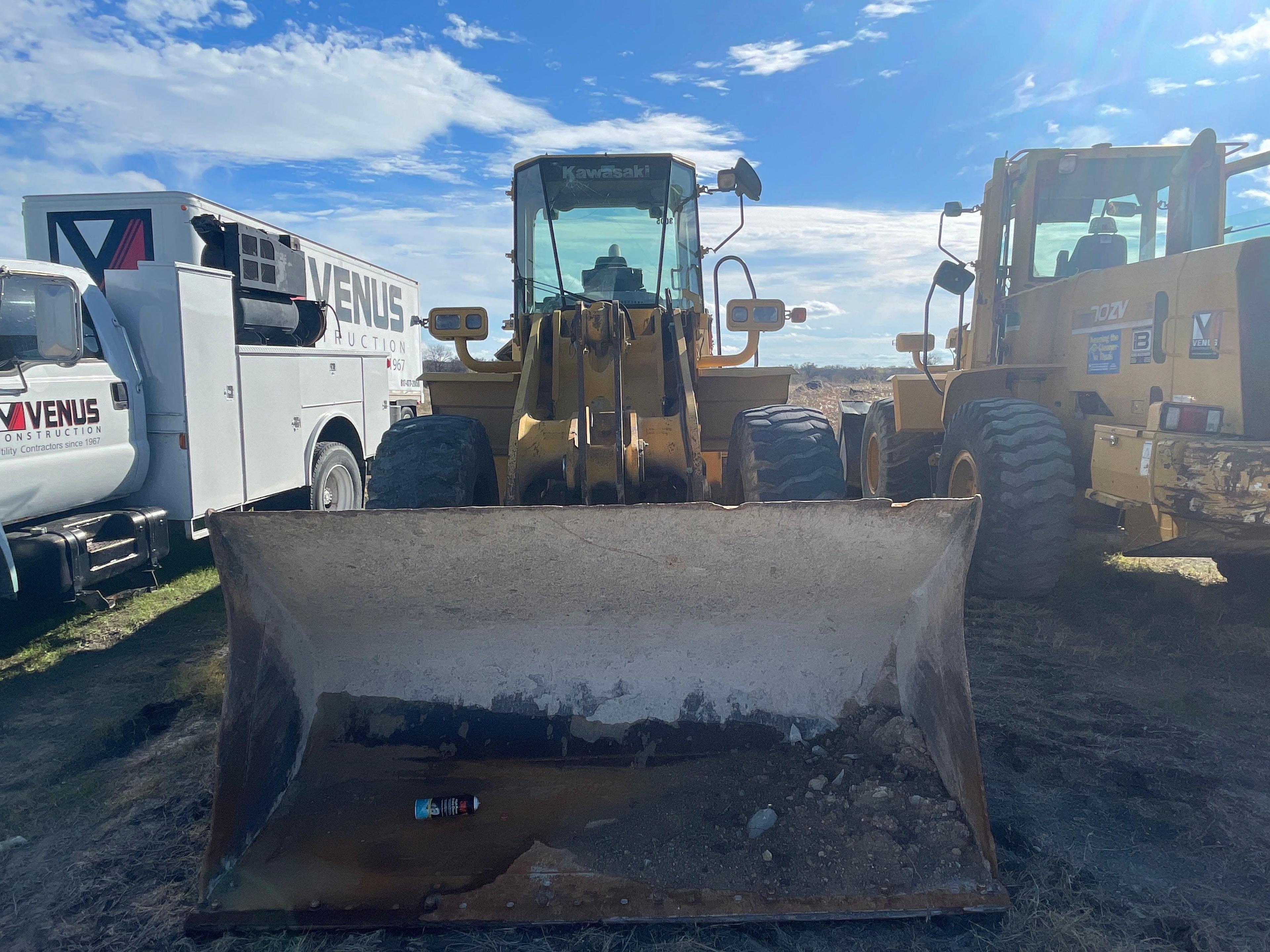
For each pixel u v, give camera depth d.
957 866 2.40
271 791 2.64
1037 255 5.73
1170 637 4.52
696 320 5.01
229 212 8.80
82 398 4.98
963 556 2.61
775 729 2.90
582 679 2.96
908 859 2.41
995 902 2.31
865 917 2.28
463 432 4.02
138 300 5.48
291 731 2.78
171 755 3.44
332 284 10.52
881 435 6.80
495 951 2.22
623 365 4.66
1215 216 5.14
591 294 5.09
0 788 3.26
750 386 4.78
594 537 2.63
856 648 2.95
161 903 2.47
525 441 4.00
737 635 2.94
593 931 2.28
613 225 5.12
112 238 8.34
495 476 4.52
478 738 2.90
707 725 2.92
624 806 2.66
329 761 2.84
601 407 4.43
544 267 5.14
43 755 3.54
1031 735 3.45
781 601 2.85
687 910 2.29
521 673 2.97
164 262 5.44
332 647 2.96
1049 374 5.45
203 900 2.36
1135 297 4.65
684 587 2.80
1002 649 4.41
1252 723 3.55
